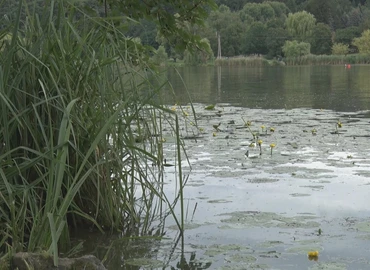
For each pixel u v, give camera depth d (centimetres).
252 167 631
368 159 668
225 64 5103
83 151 429
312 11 7644
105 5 535
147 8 543
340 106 1358
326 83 2388
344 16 7719
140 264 370
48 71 395
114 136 431
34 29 426
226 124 1000
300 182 565
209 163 650
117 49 428
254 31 6122
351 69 4116
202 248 396
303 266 362
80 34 459
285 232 424
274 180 572
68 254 389
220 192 531
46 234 337
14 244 346
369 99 1561
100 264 318
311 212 470
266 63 5188
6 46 412
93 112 433
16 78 392
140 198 502
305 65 5362
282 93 1817
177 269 362
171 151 722
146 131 478
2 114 382
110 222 443
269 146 761
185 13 539
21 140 411
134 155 472
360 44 5903
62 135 332
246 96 1694
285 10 7931
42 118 414
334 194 522
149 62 509
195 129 921
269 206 487
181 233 427
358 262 367
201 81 2583
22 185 379
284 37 6122
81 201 439
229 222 447
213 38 6112
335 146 759
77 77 426
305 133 880
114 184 453
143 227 444
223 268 361
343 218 454
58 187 328
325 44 6347
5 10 438
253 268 359
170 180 574
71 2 422
